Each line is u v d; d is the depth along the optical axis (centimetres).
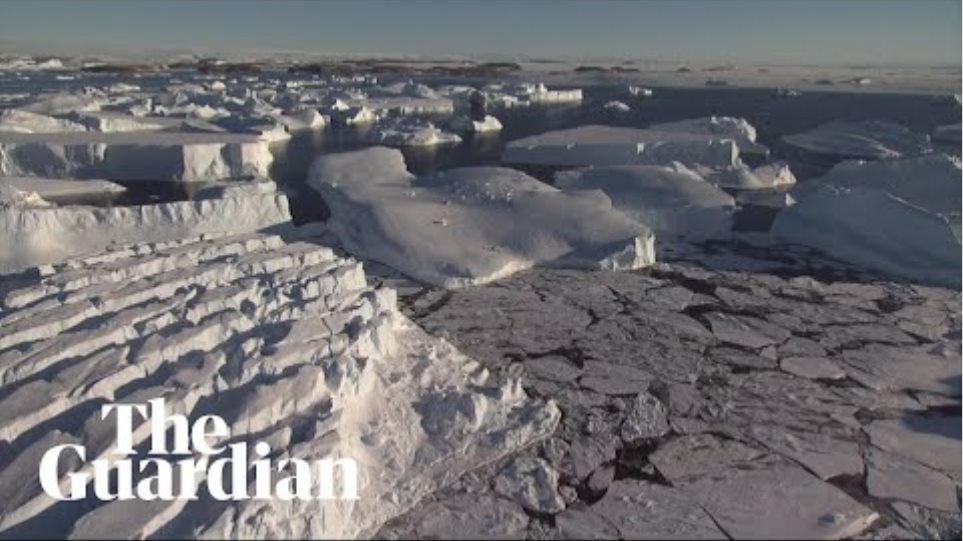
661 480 831
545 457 864
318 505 698
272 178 2402
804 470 851
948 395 1024
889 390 1036
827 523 759
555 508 778
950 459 875
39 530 666
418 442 857
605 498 798
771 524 758
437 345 1088
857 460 872
